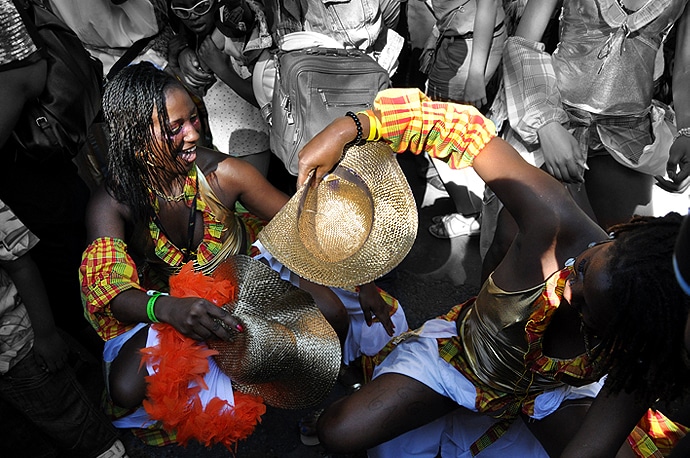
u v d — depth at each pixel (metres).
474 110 1.84
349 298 2.34
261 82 2.86
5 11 2.04
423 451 2.28
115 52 2.96
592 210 2.95
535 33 2.54
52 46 2.23
